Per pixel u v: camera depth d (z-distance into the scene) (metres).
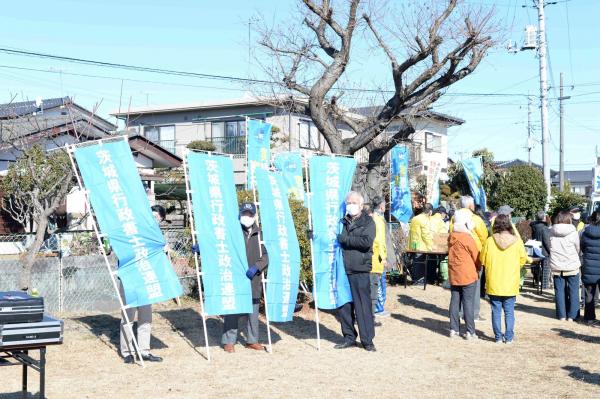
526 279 17.64
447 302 12.92
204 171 8.27
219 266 8.10
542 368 7.82
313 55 15.10
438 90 14.88
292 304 8.74
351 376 7.37
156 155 24.23
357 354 8.47
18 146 13.10
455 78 14.30
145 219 7.77
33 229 21.56
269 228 8.62
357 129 15.44
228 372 7.45
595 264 10.94
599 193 22.14
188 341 9.00
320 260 8.84
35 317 5.53
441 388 6.92
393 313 11.69
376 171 16.14
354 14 13.84
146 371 7.43
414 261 15.20
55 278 10.91
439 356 8.42
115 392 6.57
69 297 10.98
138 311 7.82
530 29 26.70
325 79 14.46
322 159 9.12
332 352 8.55
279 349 8.69
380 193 16.52
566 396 6.65
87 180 7.62
